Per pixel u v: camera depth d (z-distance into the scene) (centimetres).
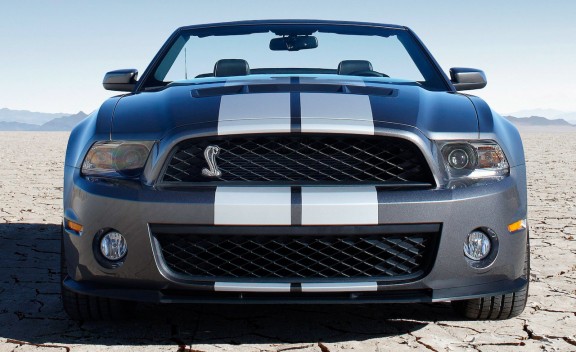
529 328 278
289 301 243
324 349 253
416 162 248
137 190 245
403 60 358
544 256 435
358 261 245
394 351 250
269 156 246
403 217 239
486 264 252
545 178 1015
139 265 246
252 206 236
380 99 268
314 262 244
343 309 305
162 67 355
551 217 610
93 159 261
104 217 248
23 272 381
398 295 249
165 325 282
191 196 239
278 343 259
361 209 237
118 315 282
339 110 253
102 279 254
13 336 268
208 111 255
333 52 363
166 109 267
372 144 247
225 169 245
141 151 254
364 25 384
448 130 255
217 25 384
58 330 276
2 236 495
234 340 263
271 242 242
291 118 245
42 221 568
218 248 245
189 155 248
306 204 235
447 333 271
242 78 315
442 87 329
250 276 245
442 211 242
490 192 251
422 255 248
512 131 281
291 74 339
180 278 245
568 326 282
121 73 349
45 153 1670
